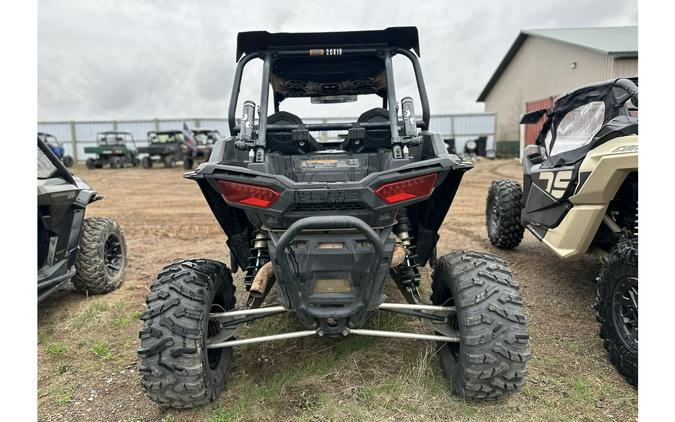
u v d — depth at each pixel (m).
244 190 2.37
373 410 2.45
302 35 3.04
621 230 3.33
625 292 2.68
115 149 25.53
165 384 2.27
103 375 2.93
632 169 2.92
